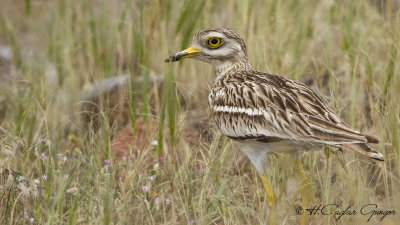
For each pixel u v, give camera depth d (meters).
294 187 9.63
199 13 12.84
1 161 9.93
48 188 9.19
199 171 10.40
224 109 9.55
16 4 18.92
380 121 10.21
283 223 9.14
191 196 9.70
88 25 15.64
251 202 9.92
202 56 10.38
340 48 14.10
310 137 8.61
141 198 9.37
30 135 11.09
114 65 14.55
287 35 14.04
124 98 12.58
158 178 10.50
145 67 12.07
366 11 14.30
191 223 9.28
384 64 11.91
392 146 9.88
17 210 9.37
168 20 13.74
